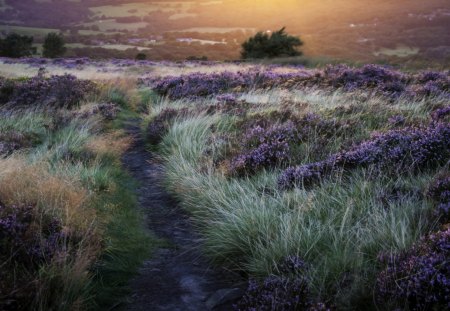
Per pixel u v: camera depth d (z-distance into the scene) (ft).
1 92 46.52
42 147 28.78
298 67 101.45
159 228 19.44
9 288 11.40
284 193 18.37
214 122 32.45
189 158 26.43
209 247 16.57
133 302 13.42
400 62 106.32
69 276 12.56
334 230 15.03
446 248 11.93
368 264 13.30
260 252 14.69
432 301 10.43
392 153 19.97
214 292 14.11
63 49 253.85
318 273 13.04
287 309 11.29
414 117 27.58
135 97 56.08
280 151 23.30
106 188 22.80
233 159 23.54
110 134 34.37
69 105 44.96
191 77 57.26
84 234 15.57
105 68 114.52
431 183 16.70
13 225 14.16
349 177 19.10
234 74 57.52
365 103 32.35
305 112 30.68
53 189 18.07
